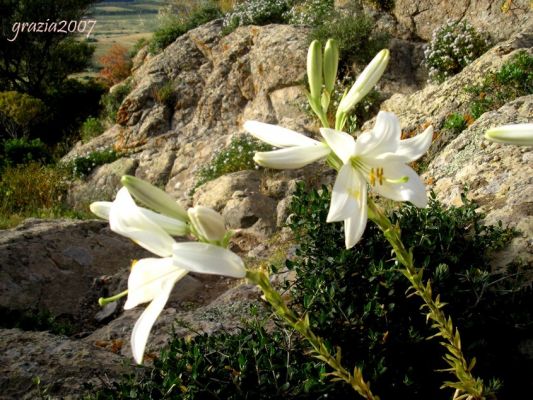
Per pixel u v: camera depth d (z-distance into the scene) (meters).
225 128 14.20
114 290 6.98
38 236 7.52
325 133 1.70
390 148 1.75
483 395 2.17
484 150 5.41
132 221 1.68
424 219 3.68
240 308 4.52
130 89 18.52
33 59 23.73
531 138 1.54
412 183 1.76
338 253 3.42
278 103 13.17
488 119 5.93
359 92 1.82
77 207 13.39
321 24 13.77
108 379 3.59
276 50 13.20
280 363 2.84
